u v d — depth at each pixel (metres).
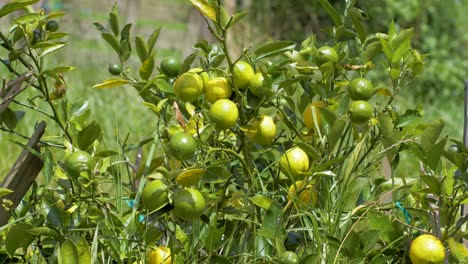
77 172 1.66
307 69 1.78
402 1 8.59
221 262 1.62
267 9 8.12
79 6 8.36
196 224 1.66
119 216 1.70
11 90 1.79
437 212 1.70
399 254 1.79
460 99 7.59
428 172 1.74
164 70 1.79
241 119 1.70
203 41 1.84
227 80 1.69
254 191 1.78
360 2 8.59
